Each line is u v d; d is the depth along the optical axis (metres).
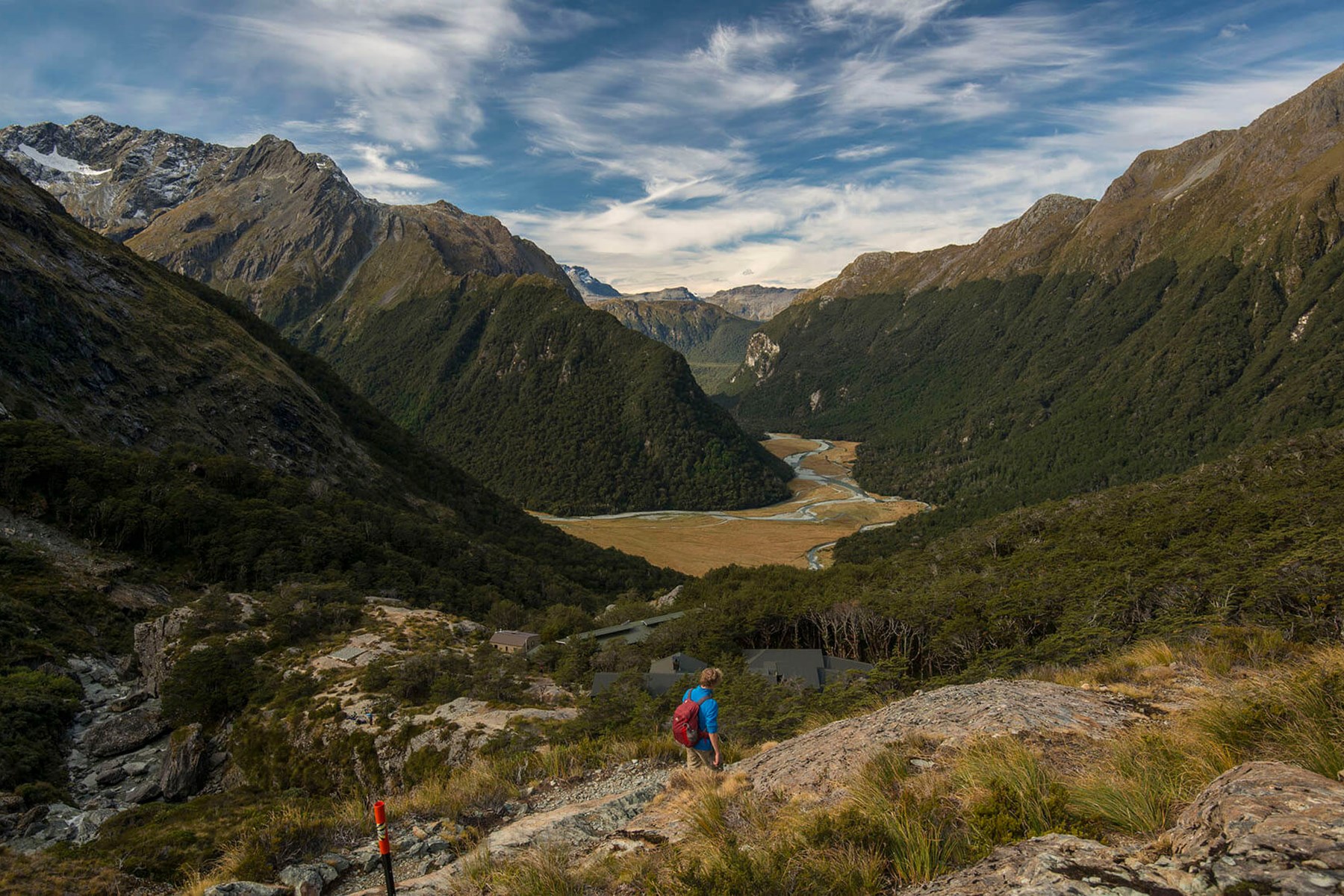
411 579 93.06
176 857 21.56
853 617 67.88
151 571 80.56
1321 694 6.90
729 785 9.42
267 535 88.75
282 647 62.84
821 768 9.11
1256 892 3.73
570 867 8.09
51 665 58.09
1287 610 39.19
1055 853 5.14
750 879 6.10
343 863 10.88
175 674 55.16
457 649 65.75
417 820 12.72
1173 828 5.25
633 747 15.61
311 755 44.81
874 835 6.37
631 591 112.31
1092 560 71.12
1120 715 9.19
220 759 48.72
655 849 8.04
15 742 45.75
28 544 74.88
